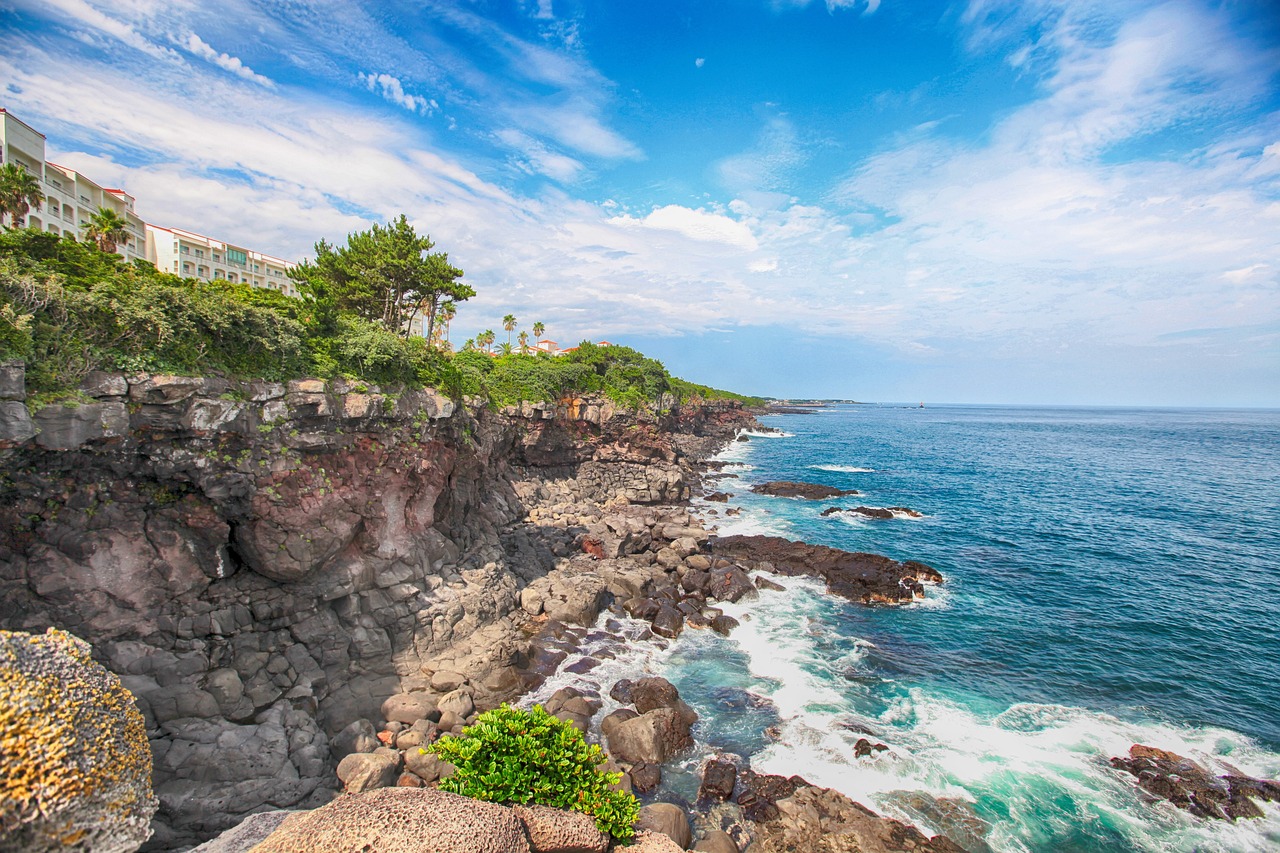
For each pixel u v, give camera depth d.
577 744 14.73
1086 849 18.80
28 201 35.12
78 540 19.06
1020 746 23.70
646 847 13.45
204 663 20.97
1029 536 55.78
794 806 20.09
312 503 24.23
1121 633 34.19
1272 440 169.75
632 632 33.25
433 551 31.77
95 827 7.90
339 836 9.71
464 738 14.69
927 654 31.55
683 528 51.47
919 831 19.28
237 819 17.61
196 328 21.38
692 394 147.75
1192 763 22.62
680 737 23.53
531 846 12.12
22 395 17.03
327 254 50.12
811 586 41.66
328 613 25.34
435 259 51.50
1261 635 33.94
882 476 92.94
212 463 21.44
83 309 18.84
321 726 22.56
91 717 8.22
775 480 88.81
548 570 40.78
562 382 69.56
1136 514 65.06
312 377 25.27
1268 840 19.14
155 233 77.00
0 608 17.78
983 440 163.88
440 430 33.56
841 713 25.91
